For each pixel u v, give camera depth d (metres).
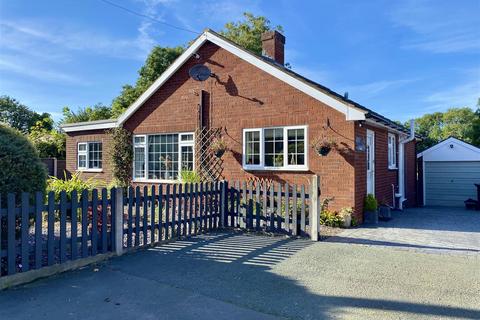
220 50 13.00
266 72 11.91
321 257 6.39
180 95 14.06
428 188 18.25
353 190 10.18
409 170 16.84
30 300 4.43
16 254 5.27
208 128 13.28
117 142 15.55
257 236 8.19
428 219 11.51
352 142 10.23
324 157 10.71
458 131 38.50
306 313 4.08
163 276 5.35
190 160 13.86
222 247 7.11
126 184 15.36
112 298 4.51
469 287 4.87
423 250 6.91
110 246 6.39
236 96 12.60
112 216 6.45
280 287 4.89
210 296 4.58
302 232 8.05
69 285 4.96
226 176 12.74
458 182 17.72
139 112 15.27
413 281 5.11
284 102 11.52
